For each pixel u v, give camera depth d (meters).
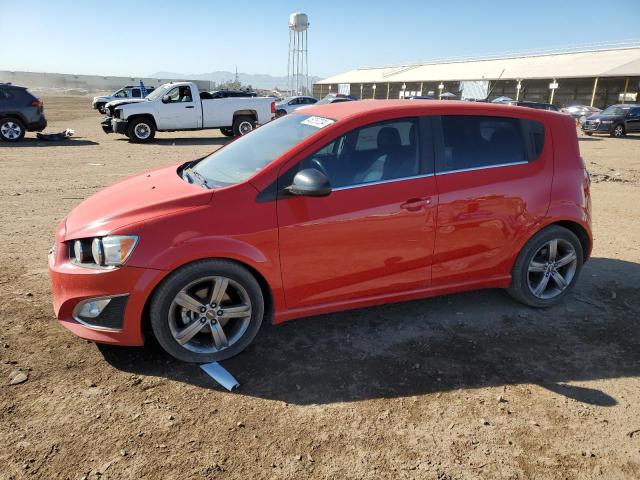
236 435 2.75
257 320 3.46
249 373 3.33
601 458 2.67
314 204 3.42
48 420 2.80
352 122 3.59
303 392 3.15
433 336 3.88
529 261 4.20
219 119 18.59
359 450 2.67
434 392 3.18
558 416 2.99
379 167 3.63
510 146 4.06
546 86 51.66
